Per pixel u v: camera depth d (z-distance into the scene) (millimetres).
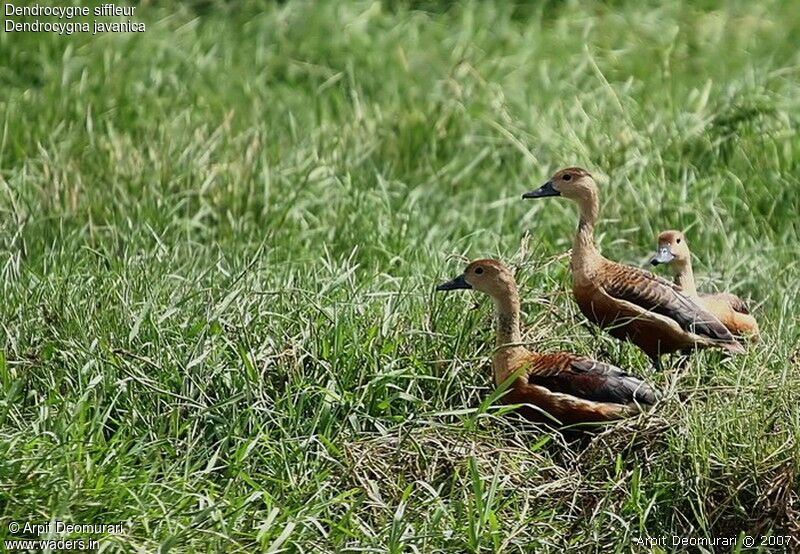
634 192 15445
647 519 10633
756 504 10539
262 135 16312
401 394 11375
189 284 12641
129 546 9781
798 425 10617
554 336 12570
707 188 15930
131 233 13969
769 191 15945
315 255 14250
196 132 16141
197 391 11375
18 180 15242
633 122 17062
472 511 10219
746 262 14555
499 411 11312
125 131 16516
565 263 13773
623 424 11195
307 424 11172
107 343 11555
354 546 10180
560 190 12648
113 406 11203
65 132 16406
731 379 11656
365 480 10727
